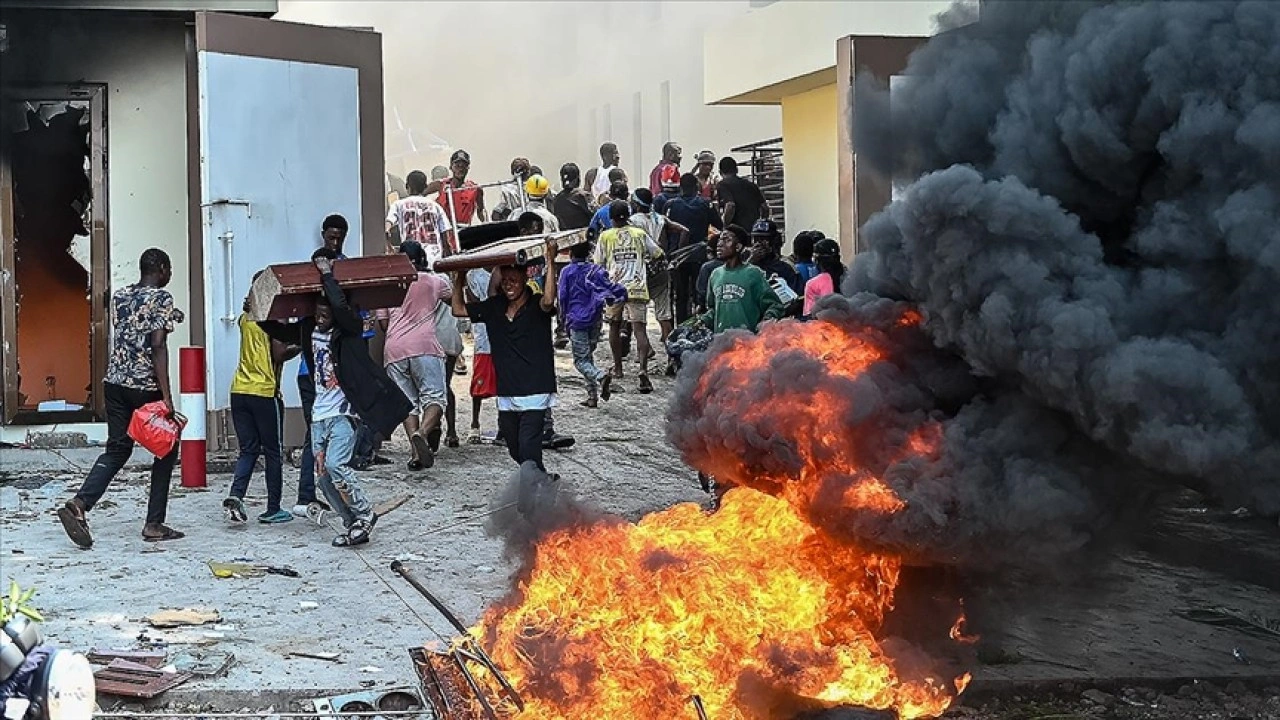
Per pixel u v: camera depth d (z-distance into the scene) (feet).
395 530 28.45
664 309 48.37
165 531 27.71
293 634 20.92
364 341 26.86
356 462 34.86
